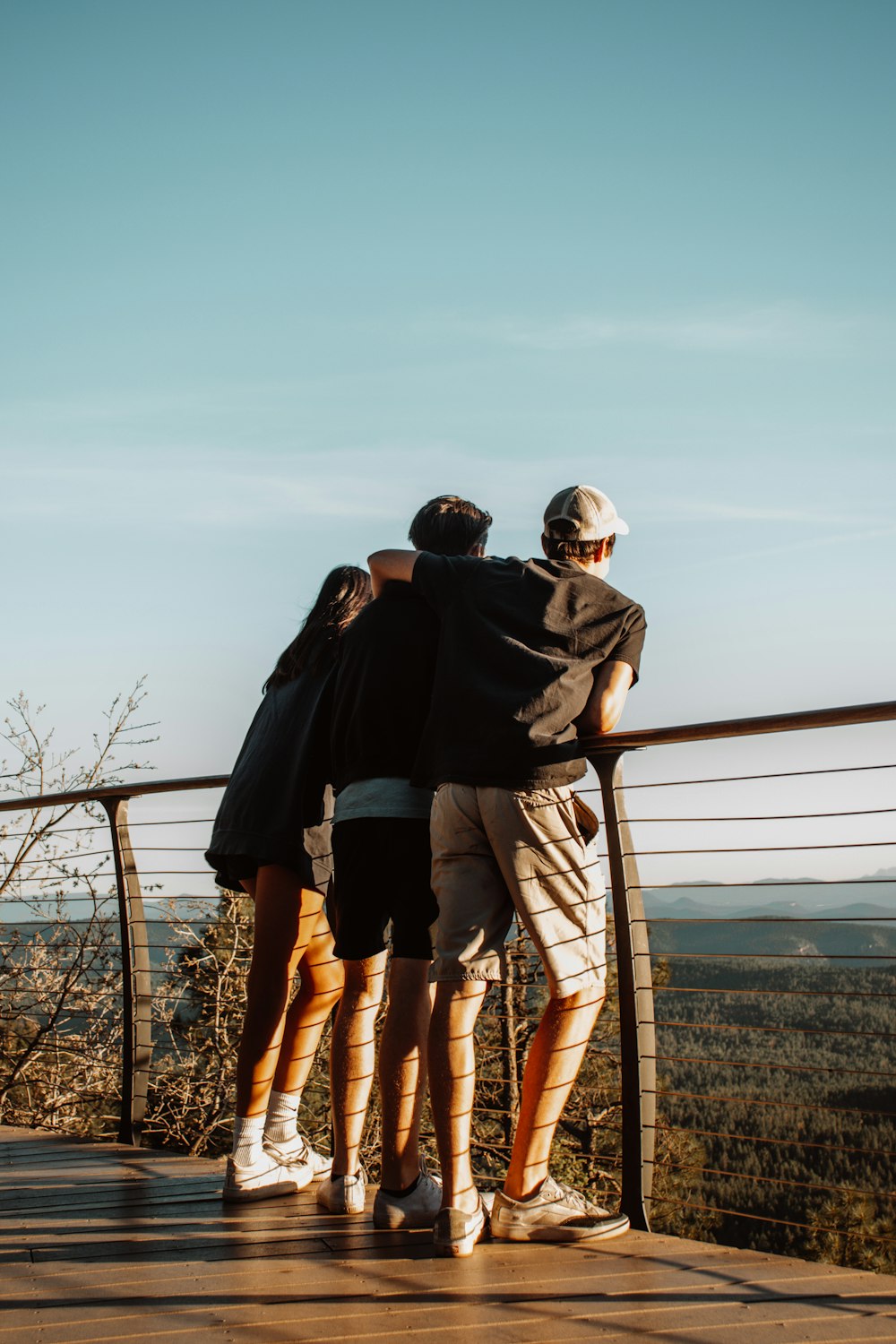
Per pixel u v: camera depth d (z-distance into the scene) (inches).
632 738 95.3
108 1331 74.8
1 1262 90.0
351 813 99.3
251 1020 107.5
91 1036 235.8
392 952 98.4
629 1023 98.6
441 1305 78.2
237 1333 73.9
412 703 99.8
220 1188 112.0
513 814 88.9
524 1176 93.0
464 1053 90.6
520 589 95.0
